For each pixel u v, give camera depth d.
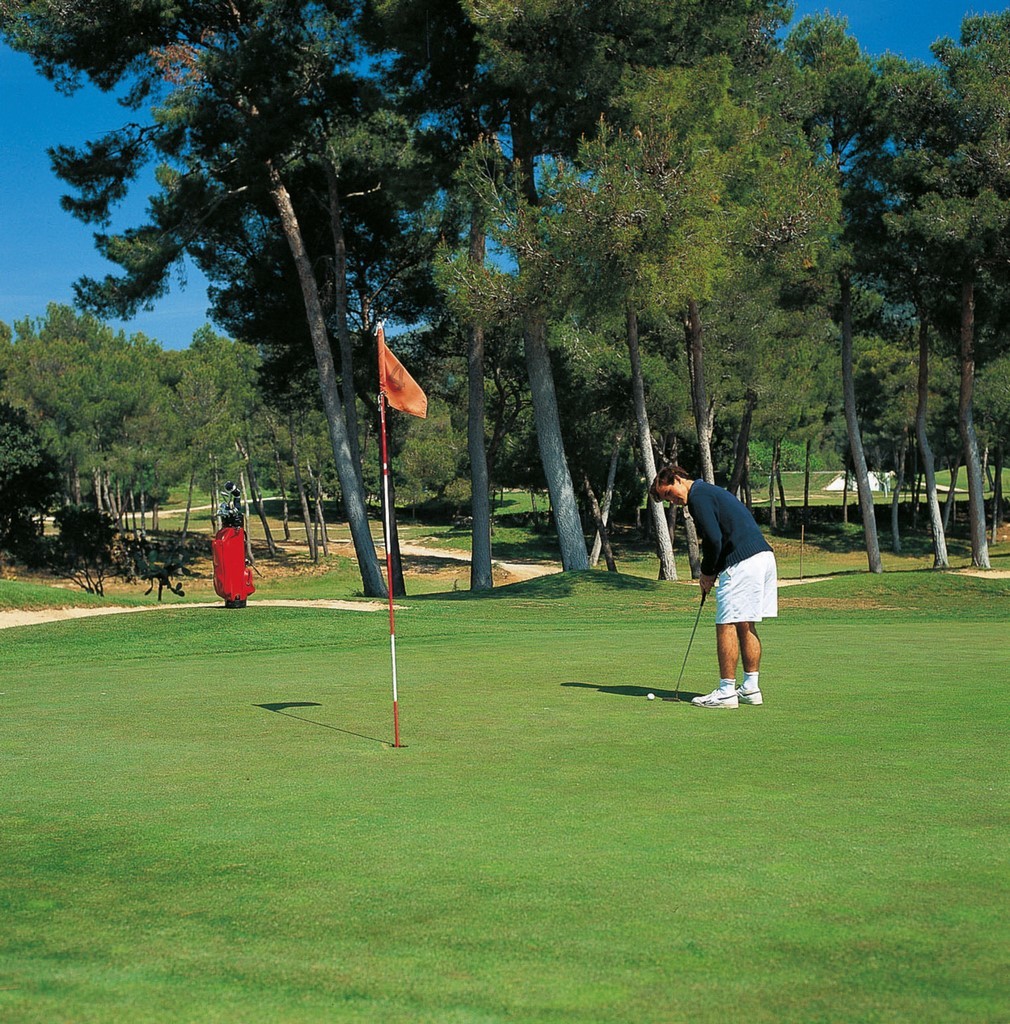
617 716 6.73
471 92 24.34
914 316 33.34
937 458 66.31
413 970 2.59
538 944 2.74
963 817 4.02
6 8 24.31
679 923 2.88
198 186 26.73
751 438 54.53
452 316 33.66
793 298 31.48
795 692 7.65
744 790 4.54
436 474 66.06
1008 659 9.72
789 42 31.42
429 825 4.05
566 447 41.47
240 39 26.08
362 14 25.59
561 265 21.62
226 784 4.95
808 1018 2.26
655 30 23.30
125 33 24.66
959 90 27.47
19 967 2.66
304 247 29.69
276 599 20.62
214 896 3.23
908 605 22.55
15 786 5.01
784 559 57.00
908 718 6.40
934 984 2.44
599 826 3.97
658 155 20.62
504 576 48.09
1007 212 25.88
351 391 28.86
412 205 25.97
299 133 26.77
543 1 21.48
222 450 54.97
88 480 64.88
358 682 8.93
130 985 2.52
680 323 34.81
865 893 3.11
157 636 14.78
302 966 2.63
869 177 29.11
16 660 12.73
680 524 67.00
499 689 8.19
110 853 3.76
